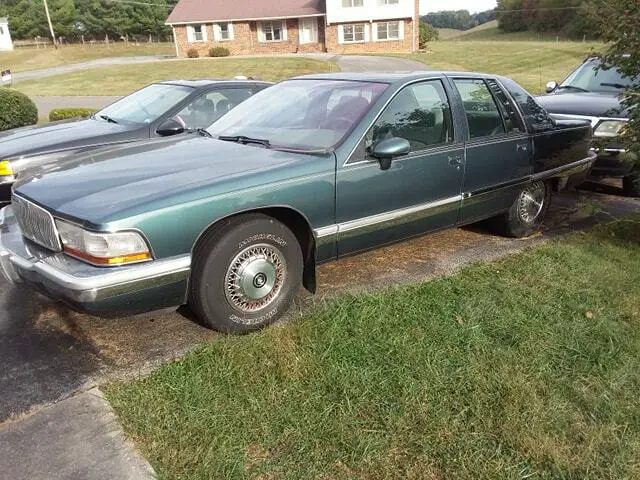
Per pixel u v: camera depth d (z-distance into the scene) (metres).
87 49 62.16
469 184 4.65
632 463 2.51
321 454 2.51
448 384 3.01
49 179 3.54
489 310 3.82
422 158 4.23
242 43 42.75
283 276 3.67
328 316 3.67
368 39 39.59
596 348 3.39
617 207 6.61
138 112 6.88
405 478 2.39
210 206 3.24
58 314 3.87
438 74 4.57
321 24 41.31
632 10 4.49
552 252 4.94
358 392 2.92
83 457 2.48
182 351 3.38
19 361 3.28
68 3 73.06
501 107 4.96
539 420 2.74
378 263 4.77
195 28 43.06
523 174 5.12
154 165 3.67
